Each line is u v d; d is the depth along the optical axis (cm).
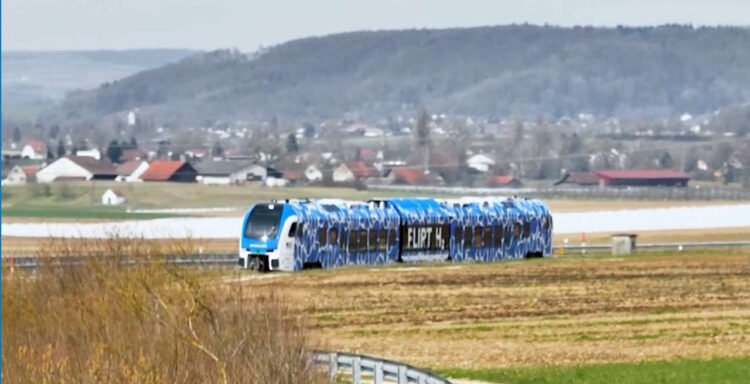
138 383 6894
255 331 7738
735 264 18450
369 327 12475
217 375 7069
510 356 10800
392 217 18162
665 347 11344
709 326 12631
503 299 14638
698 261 18950
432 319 13088
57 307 8488
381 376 7975
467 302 14388
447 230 18788
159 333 7675
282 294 13438
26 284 9006
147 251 9288
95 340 7656
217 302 8238
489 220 19325
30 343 7675
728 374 9731
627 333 12194
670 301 14538
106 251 9300
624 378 9544
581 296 14950
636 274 17200
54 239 10862
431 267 17812
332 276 16375
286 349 7525
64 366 7069
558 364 10369
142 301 8331
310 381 7419
